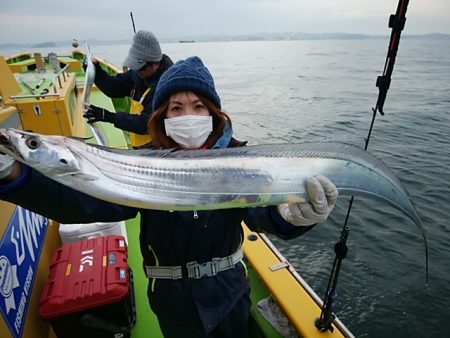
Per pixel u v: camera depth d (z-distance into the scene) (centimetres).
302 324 199
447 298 454
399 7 164
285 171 150
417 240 573
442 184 765
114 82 432
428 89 2369
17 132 114
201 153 144
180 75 150
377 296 456
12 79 364
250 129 1366
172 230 144
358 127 1334
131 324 215
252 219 159
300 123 1452
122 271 206
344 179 163
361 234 591
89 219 136
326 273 497
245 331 168
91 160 126
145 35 320
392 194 179
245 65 5425
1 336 139
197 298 148
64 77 481
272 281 231
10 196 118
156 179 135
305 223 142
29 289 182
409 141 1104
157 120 160
